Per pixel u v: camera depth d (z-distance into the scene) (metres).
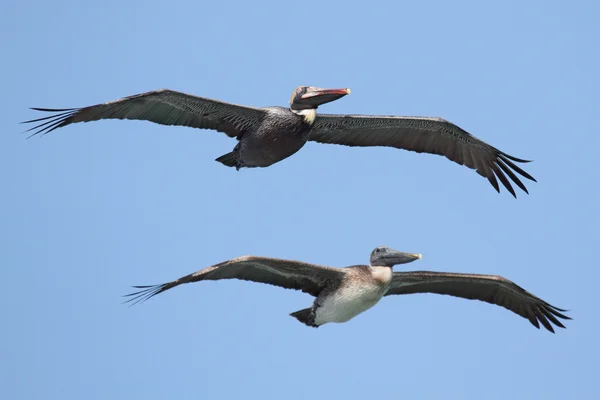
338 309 16.97
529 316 18.31
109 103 17.30
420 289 18.05
